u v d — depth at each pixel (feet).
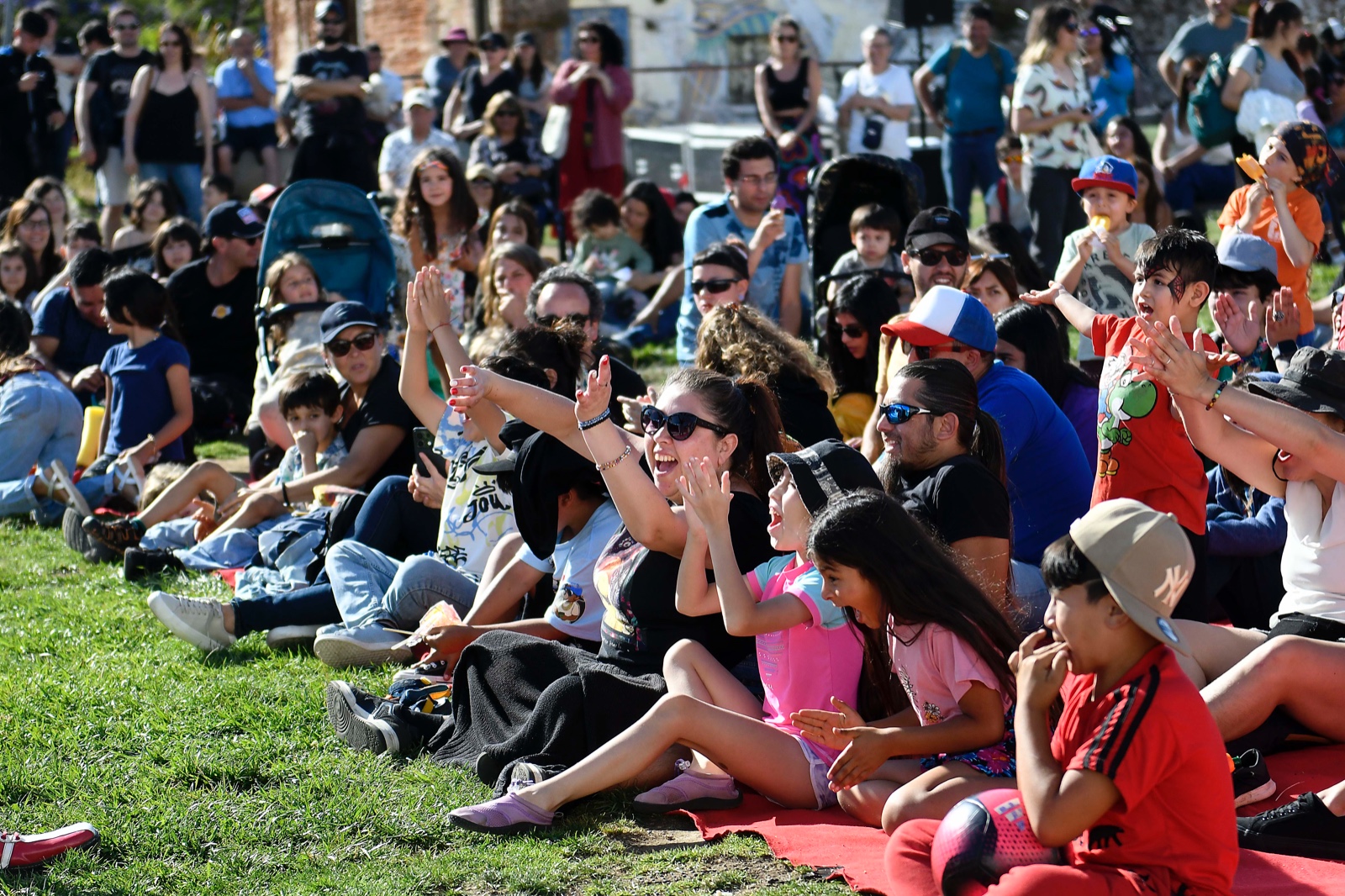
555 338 67.26
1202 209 155.33
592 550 61.11
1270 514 64.39
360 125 173.88
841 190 113.91
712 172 200.85
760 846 47.01
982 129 156.15
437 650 62.90
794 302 111.34
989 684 45.06
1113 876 37.29
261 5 370.12
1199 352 48.93
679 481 49.67
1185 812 37.01
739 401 54.75
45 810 52.08
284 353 104.83
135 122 175.83
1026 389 61.98
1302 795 46.26
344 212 113.60
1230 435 52.08
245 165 202.08
